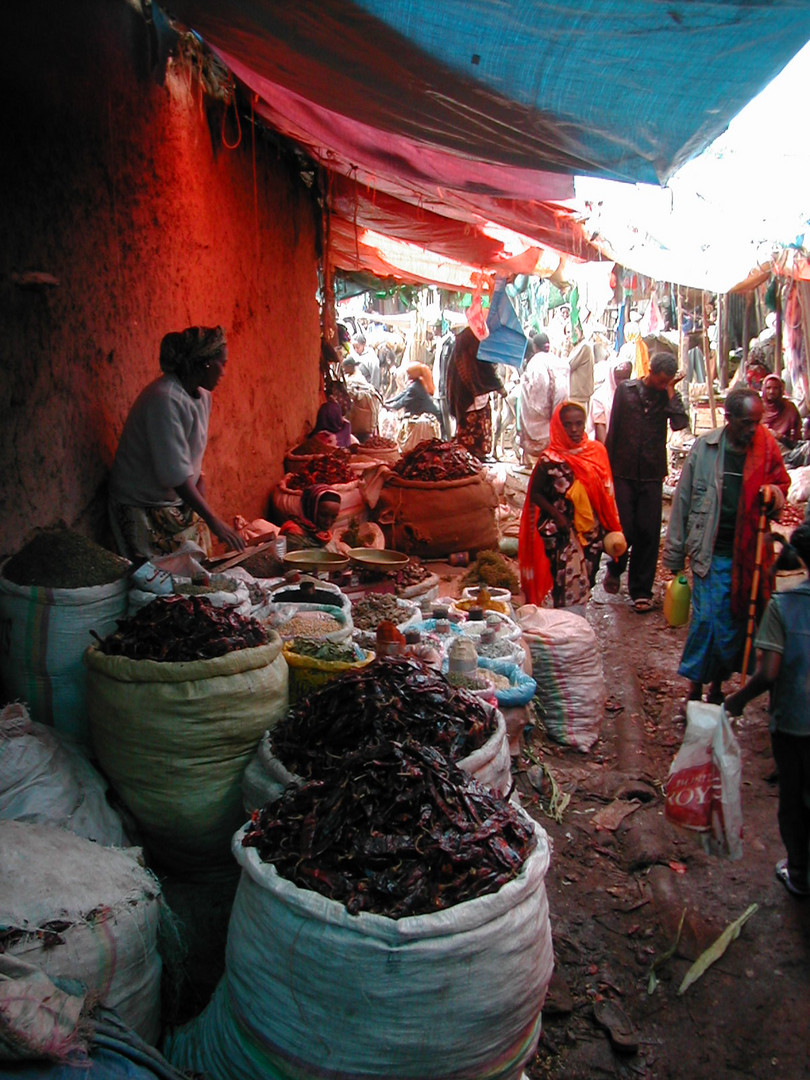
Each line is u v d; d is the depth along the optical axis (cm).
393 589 587
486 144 479
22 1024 205
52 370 423
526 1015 232
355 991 217
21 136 392
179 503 482
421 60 386
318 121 623
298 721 305
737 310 1728
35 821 295
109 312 484
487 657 464
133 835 325
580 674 522
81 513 453
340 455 898
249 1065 237
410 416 1524
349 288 1652
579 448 603
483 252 1084
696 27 326
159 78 539
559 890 399
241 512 751
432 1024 218
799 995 342
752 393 504
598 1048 320
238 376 740
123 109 498
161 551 478
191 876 336
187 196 605
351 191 970
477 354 1271
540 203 817
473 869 231
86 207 455
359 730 289
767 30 327
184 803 315
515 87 395
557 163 494
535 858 240
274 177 841
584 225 833
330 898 223
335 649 366
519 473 1277
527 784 475
